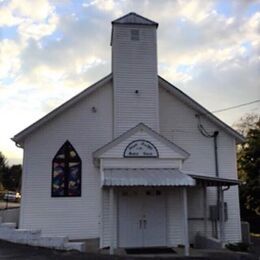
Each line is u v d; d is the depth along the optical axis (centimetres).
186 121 1970
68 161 1806
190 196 1889
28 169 1766
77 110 1859
